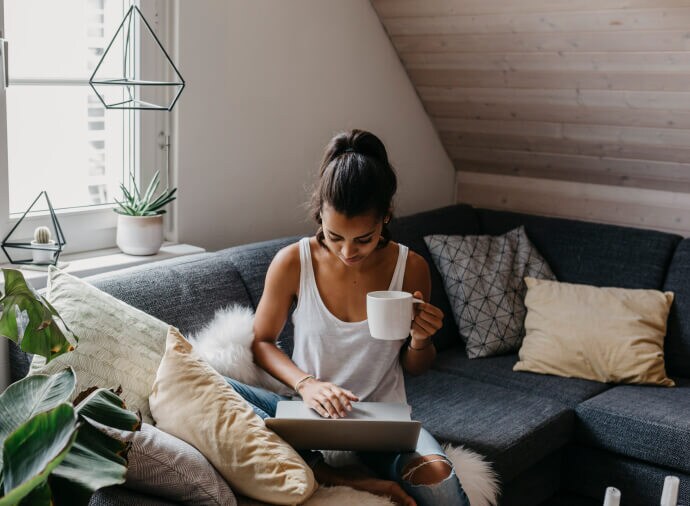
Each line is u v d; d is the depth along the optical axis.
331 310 1.87
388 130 3.32
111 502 1.34
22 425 0.92
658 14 2.52
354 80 3.10
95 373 1.59
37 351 1.20
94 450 1.00
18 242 2.20
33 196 2.29
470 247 2.90
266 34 2.71
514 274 2.91
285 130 2.86
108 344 1.64
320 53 2.93
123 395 1.59
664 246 2.87
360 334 1.84
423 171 3.57
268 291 1.90
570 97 3.04
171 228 2.57
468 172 3.76
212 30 2.53
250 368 1.87
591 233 3.02
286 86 2.82
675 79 2.71
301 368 1.89
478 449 2.03
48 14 2.22
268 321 1.91
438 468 1.68
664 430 2.21
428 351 1.84
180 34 2.44
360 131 1.74
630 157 3.17
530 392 2.48
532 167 3.51
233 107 2.65
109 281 1.95
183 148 2.52
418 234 2.95
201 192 2.60
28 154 2.26
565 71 2.93
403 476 1.68
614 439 2.29
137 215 2.35
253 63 2.69
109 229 2.45
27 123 2.24
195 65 2.50
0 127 2.11
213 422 1.51
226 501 1.44
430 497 1.65
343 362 1.87
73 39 2.29
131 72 2.39
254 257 2.32
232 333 1.88
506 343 2.79
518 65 3.01
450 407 2.29
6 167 2.14
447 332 2.86
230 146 2.67
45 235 2.14
